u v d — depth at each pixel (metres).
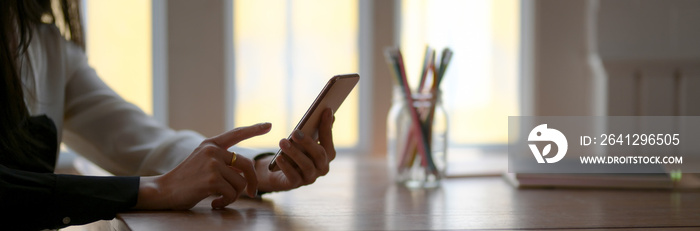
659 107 3.12
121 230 1.04
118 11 2.88
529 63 3.27
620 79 3.12
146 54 2.91
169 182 1.11
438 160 1.48
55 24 1.46
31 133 1.29
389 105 3.09
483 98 3.36
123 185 1.09
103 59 2.87
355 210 1.16
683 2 3.10
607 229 1.01
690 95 3.11
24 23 1.27
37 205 1.03
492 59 3.35
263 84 3.10
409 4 3.24
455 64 3.33
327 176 1.70
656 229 1.01
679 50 3.09
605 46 3.12
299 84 3.14
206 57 2.90
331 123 1.21
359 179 1.64
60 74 1.43
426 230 0.98
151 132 1.46
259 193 1.31
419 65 3.27
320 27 3.14
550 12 3.21
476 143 3.37
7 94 1.21
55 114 1.41
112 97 1.51
